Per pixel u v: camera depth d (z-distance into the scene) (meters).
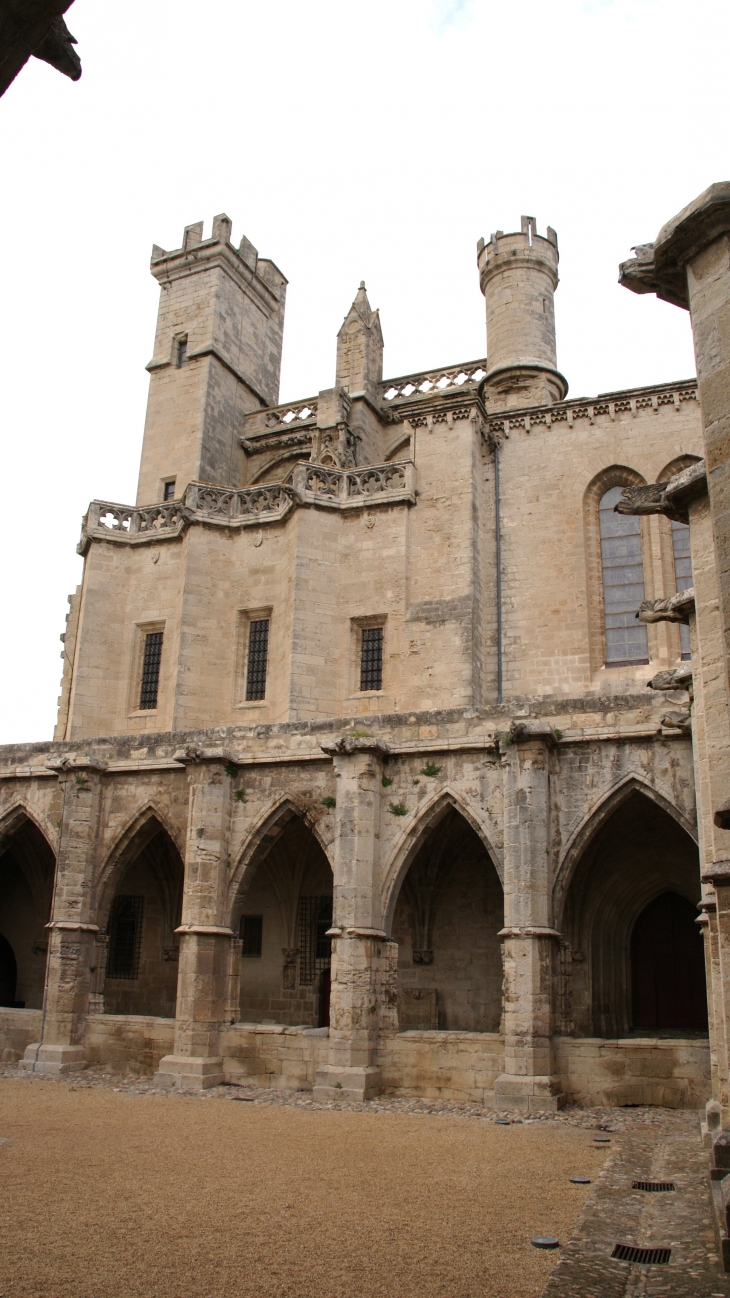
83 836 27.12
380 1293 8.29
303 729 25.48
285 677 32.81
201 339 43.09
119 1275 8.80
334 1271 8.91
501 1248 9.69
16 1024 26.97
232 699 34.50
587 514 33.59
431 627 32.19
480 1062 21.03
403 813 23.48
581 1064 20.39
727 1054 10.34
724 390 9.20
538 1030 20.17
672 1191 11.75
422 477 33.91
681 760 21.25
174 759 26.31
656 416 33.44
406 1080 21.61
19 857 32.97
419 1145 15.64
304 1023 29.17
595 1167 13.90
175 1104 20.23
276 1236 10.10
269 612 35.06
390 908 23.02
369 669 33.06
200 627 34.88
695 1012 25.94
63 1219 10.77
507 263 39.41
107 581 37.06
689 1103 19.55
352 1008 21.75
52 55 6.73
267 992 29.91
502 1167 13.84
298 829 29.59
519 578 33.53
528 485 34.41
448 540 32.91
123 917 32.59
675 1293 7.77
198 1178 12.93
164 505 38.09
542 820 21.56
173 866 31.48
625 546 33.19
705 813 15.48
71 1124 17.34
